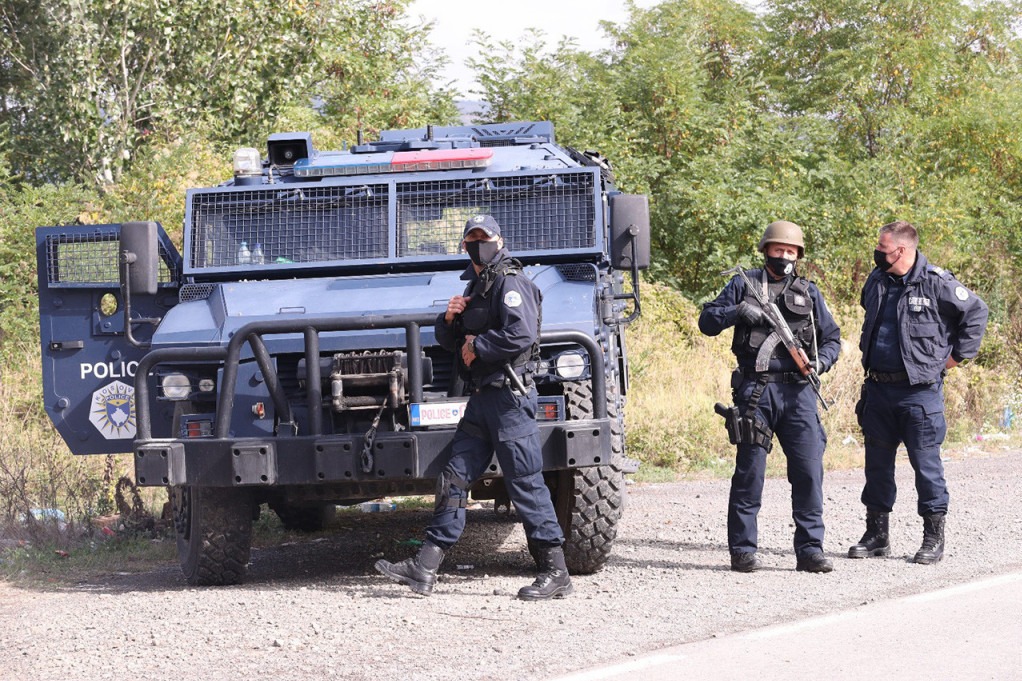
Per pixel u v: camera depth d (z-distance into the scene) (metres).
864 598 12.15
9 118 37.59
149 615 12.26
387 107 42.59
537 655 10.09
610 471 13.53
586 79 43.41
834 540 16.11
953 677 9.20
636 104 41.56
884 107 45.91
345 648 10.53
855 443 26.72
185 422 13.25
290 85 39.16
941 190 42.06
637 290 14.08
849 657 9.83
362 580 14.07
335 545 17.34
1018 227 41.72
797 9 48.84
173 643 10.96
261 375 13.09
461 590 13.02
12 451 21.28
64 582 14.95
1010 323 35.19
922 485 14.21
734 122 41.72
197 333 13.40
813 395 14.03
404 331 12.95
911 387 14.30
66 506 18.84
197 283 14.99
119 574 15.45
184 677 9.79
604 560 13.74
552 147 16.94
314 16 39.16
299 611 12.07
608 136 39.50
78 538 17.41
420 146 17.19
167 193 31.48
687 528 17.50
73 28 34.28
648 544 16.14
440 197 15.26
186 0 35.94
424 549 12.66
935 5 47.59
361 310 13.35
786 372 13.95
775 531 16.94
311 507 18.03
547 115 40.50
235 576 14.07
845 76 45.25
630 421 25.45
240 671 9.91
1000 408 30.12
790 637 10.54
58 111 34.88
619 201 13.95
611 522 13.55
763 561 14.71
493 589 12.98
